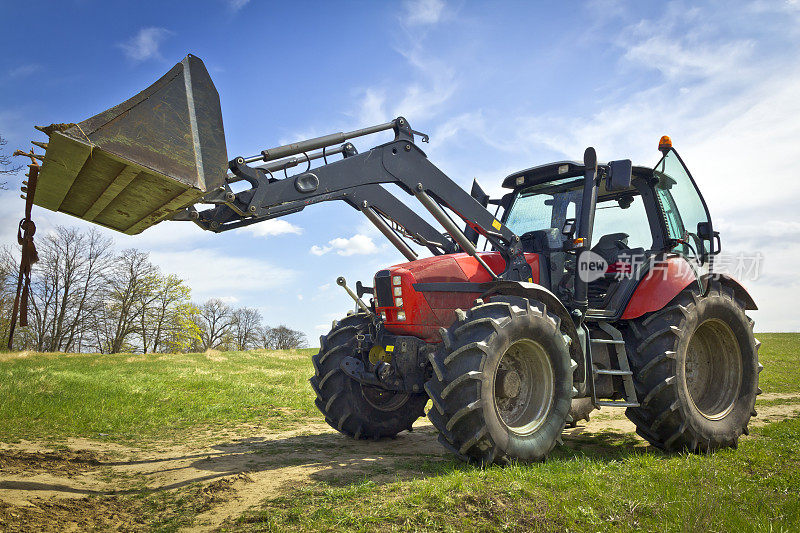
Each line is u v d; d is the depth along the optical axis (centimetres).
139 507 306
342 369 476
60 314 3097
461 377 359
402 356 432
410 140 461
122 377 1095
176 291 3531
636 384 470
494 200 595
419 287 436
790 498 300
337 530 250
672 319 469
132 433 575
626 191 535
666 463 385
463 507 273
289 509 285
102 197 322
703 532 251
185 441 534
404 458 434
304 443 517
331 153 448
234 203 370
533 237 511
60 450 462
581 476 332
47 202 328
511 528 254
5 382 802
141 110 300
